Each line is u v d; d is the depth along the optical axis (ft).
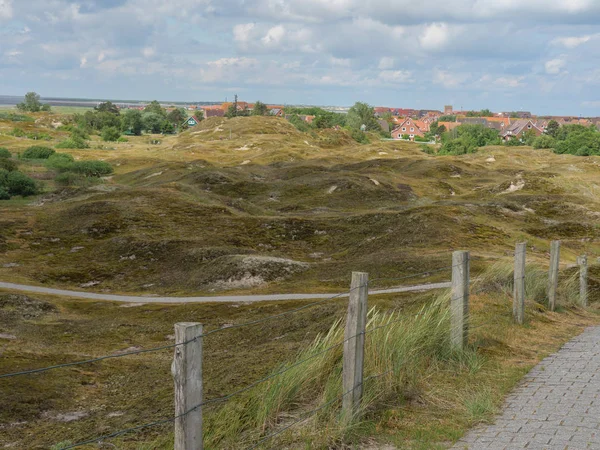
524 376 31.91
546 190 250.57
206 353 65.41
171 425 35.24
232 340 71.67
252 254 150.10
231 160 392.68
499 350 36.58
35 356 73.15
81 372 60.80
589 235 171.42
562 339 41.24
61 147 479.00
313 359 27.91
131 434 34.24
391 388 27.37
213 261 141.49
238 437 23.73
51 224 190.70
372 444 23.18
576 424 24.52
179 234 180.04
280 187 266.77
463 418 25.59
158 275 145.07
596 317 53.31
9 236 179.22
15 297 106.63
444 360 32.42
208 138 539.29
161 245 163.73
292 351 49.83
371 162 349.41
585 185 256.11
